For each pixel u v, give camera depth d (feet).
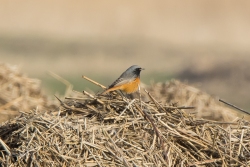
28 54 107.65
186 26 130.41
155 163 27.99
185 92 49.16
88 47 116.06
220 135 30.58
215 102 49.01
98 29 131.03
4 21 132.98
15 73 50.60
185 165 28.68
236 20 135.23
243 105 77.36
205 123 31.07
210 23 134.31
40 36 123.24
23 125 29.78
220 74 92.48
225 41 122.62
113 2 142.72
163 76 96.37
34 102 48.67
